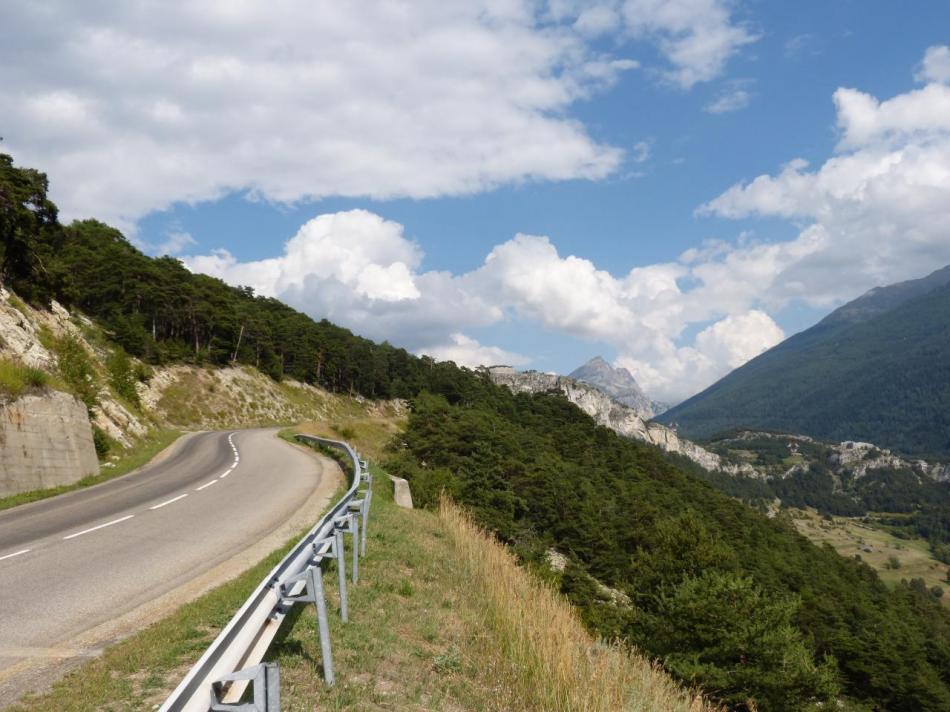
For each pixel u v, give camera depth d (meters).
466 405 130.12
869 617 63.06
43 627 6.83
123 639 6.56
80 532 12.16
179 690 2.96
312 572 5.76
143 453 30.39
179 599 8.04
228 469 24.59
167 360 73.94
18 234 34.97
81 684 5.31
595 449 111.31
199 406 70.00
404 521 16.03
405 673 6.48
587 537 54.03
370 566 10.78
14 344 24.88
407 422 67.88
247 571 9.44
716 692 21.33
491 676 6.93
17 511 14.92
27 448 18.53
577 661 7.36
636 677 8.30
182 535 12.16
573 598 34.25
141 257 86.94
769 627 23.05
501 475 56.94
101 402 32.28
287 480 21.44
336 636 7.06
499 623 8.62
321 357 116.19
